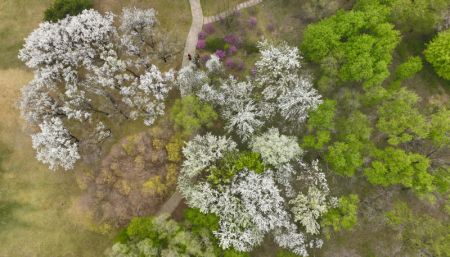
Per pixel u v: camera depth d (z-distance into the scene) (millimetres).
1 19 46688
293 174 43562
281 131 44000
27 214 43844
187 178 41188
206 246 38875
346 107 43719
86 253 43375
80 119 42156
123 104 45062
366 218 44156
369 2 43594
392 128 41062
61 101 44125
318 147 40688
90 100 43188
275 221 40188
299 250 41156
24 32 46469
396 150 40125
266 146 40344
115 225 40688
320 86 43344
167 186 41812
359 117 41562
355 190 45000
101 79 42250
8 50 46062
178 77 42781
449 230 41156
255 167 40188
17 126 44719
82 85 44156
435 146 43156
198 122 40938
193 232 39375
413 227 41906
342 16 43125
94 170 42781
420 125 40375
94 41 44938
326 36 41969
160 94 42594
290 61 41719
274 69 42500
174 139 41750
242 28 46812
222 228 39531
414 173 40406
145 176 41094
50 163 42062
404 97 41625
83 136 43938
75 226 43500
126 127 44750
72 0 44594
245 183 39750
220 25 46750
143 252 37312
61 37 43188
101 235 43375
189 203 40312
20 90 44469
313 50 43219
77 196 43656
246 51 46438
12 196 44000
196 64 45188
